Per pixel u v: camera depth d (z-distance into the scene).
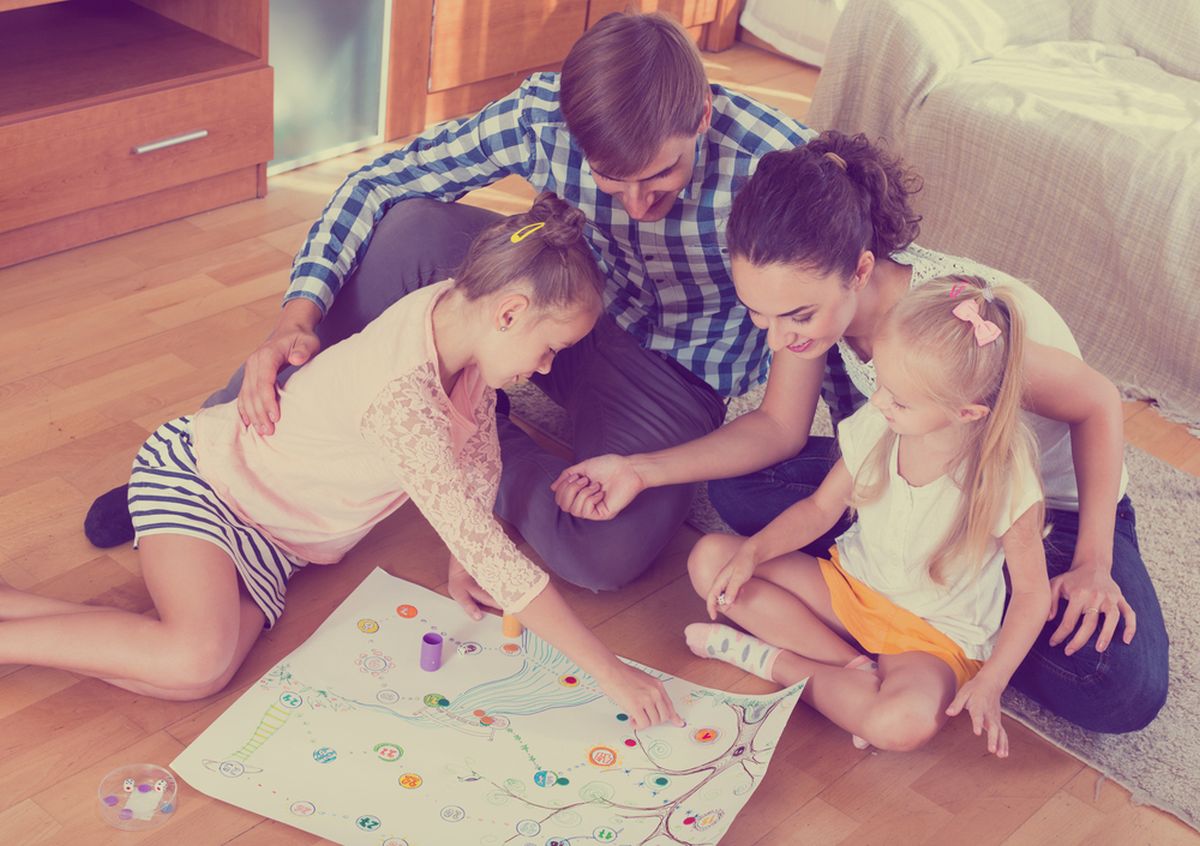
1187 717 1.64
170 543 1.48
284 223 2.52
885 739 1.49
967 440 1.44
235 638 1.49
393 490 1.56
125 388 2.01
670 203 1.55
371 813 1.36
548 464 1.75
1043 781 1.54
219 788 1.37
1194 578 1.88
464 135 1.75
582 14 3.16
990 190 2.54
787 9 3.56
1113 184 2.36
